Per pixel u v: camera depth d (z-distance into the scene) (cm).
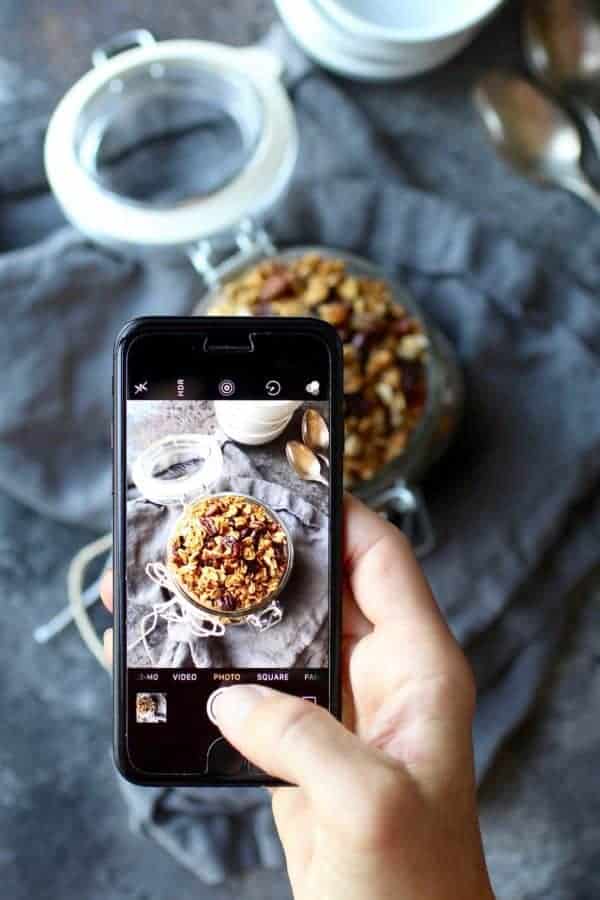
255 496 42
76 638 58
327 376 42
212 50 54
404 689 43
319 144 58
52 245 56
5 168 57
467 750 41
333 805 38
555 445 57
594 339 57
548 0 58
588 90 59
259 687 41
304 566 42
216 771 42
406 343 53
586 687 58
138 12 58
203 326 42
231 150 56
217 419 42
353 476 52
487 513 56
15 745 58
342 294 54
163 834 57
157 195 56
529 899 58
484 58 59
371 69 56
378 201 57
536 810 58
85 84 54
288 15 55
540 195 59
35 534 58
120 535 42
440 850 39
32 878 58
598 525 57
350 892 38
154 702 42
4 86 58
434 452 55
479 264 57
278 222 57
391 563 45
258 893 58
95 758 58
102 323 57
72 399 56
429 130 59
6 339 56
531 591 57
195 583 42
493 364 57
